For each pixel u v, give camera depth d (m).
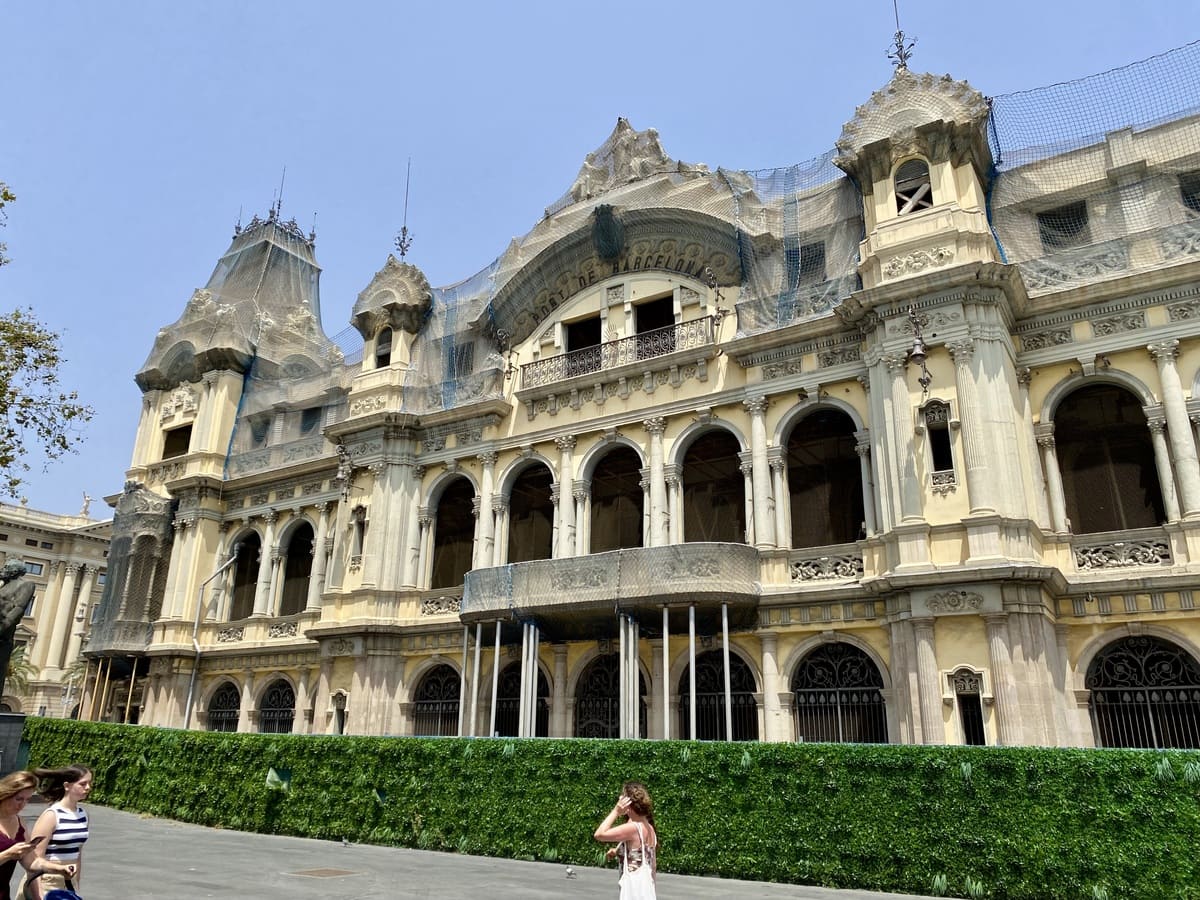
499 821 17.89
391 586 29.75
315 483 35.59
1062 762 13.34
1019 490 19.88
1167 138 22.83
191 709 35.41
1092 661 19.47
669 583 22.05
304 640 32.91
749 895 13.37
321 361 43.78
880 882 14.02
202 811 22.44
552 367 29.56
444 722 27.88
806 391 23.86
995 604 18.80
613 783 16.94
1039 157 24.39
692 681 20.86
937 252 21.92
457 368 32.34
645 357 27.58
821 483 25.80
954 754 14.15
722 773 15.98
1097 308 21.44
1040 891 12.93
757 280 26.11
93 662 37.69
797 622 22.17
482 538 28.69
